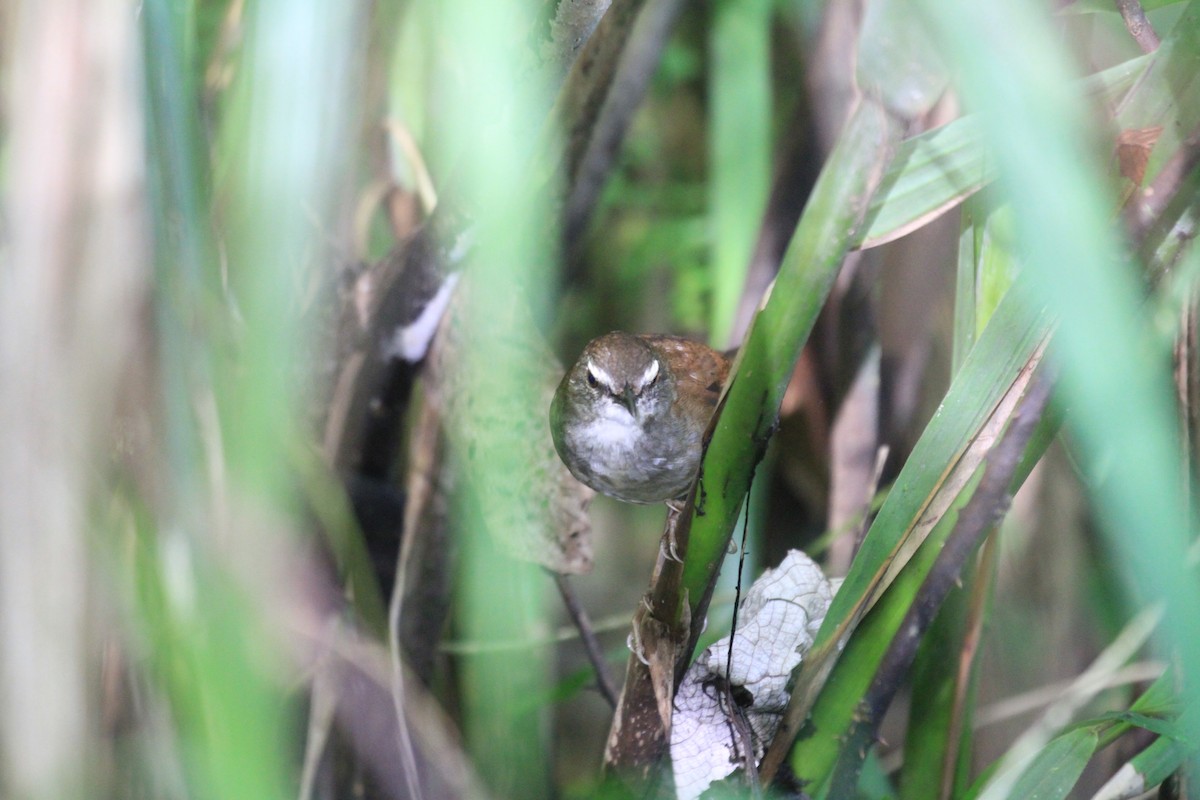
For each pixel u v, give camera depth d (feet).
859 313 9.29
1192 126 8.91
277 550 8.00
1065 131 5.74
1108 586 9.26
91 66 8.85
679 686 9.06
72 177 8.84
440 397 9.18
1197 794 8.96
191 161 8.86
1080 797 9.23
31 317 8.77
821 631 9.00
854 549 9.23
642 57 9.20
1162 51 8.92
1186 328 9.03
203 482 8.41
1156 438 5.45
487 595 9.09
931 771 9.14
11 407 8.70
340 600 9.15
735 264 9.33
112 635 8.91
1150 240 8.91
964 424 8.96
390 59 9.24
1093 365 5.49
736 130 9.33
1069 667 9.27
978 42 5.85
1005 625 9.29
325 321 9.16
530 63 9.01
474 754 9.09
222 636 7.67
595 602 9.75
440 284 9.15
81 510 8.79
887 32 8.88
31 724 8.82
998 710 9.24
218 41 9.12
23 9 8.85
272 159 8.42
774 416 8.95
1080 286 5.53
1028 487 9.25
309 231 8.93
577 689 9.25
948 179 8.98
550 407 9.18
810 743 9.05
